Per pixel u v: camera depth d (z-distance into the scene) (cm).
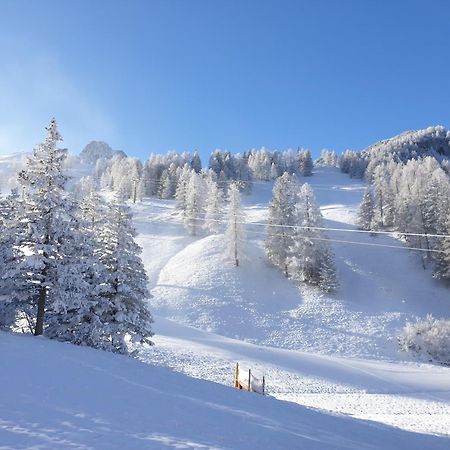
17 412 868
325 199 13275
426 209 6906
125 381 1372
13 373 1219
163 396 1241
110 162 18275
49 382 1184
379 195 8969
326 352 4644
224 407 1241
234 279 6244
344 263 6856
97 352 1861
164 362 3344
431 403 2917
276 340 4872
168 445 758
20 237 2073
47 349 1675
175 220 9469
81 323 2294
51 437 736
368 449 1026
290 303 5750
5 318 2219
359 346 4797
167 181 12362
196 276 6341
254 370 3462
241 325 5169
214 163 15175
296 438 984
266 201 12975
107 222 2534
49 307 2238
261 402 1492
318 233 6291
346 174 18638
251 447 830
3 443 682
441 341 4659
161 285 6212
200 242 7781
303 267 6150
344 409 2483
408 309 5606
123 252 2492
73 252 2184
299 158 18425
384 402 2828
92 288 2348
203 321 5194
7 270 2066
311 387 3183
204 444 796
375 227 7981
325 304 5678
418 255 6844
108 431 810
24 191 2127
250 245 7475
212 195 8262
